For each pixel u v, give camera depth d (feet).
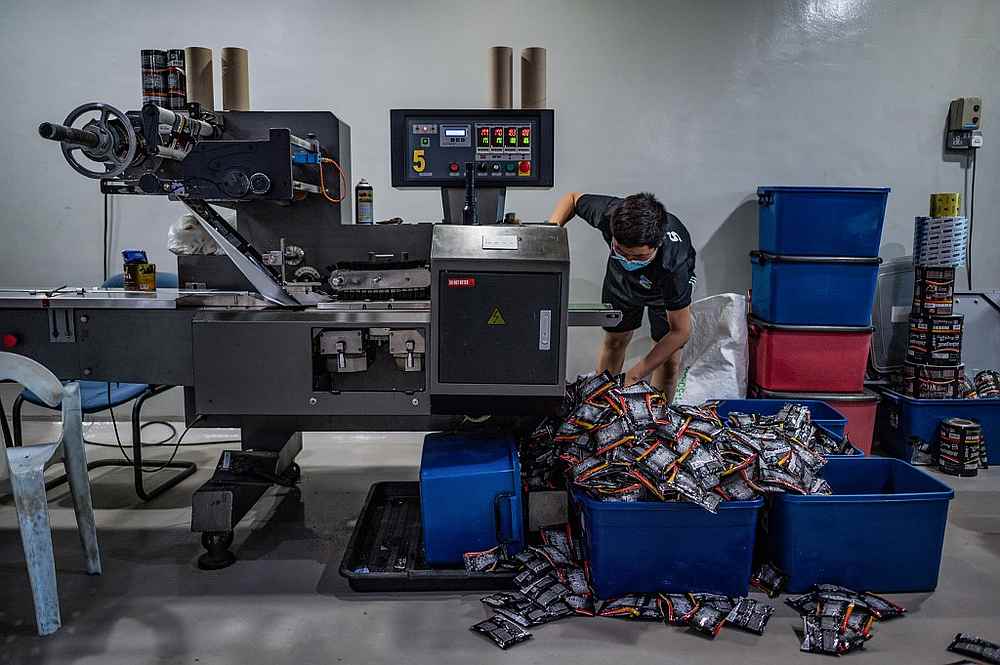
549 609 6.50
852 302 10.63
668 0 11.20
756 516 6.66
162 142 6.16
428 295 7.57
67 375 7.23
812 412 9.37
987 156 11.84
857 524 6.76
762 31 11.30
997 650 5.89
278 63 11.22
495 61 7.92
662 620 6.41
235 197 6.80
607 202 9.59
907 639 6.19
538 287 6.71
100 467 10.43
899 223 11.91
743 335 10.94
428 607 6.73
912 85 11.53
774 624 6.41
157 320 7.07
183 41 11.14
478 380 6.88
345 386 7.34
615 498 6.59
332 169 7.84
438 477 6.88
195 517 7.24
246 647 6.08
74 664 5.82
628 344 11.52
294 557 7.74
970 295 11.96
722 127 11.51
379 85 11.28
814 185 11.72
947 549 7.93
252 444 8.54
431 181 7.69
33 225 11.60
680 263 8.43
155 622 6.45
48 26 11.10
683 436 6.82
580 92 11.35
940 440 10.59
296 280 7.80
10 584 7.09
